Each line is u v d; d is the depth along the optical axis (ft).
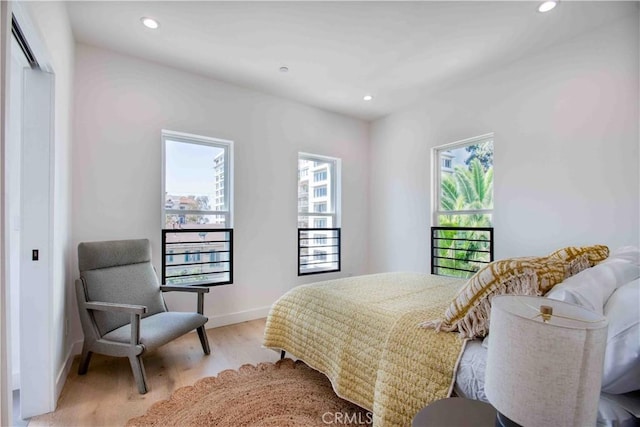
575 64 8.22
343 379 5.56
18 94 6.39
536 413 2.35
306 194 13.37
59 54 6.56
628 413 3.20
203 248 10.72
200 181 10.85
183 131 10.18
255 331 10.25
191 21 7.67
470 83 10.78
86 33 8.15
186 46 8.80
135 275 8.39
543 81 8.87
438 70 10.08
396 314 5.49
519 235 9.41
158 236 9.77
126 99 9.23
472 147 11.12
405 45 8.68
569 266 4.89
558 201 8.53
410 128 13.04
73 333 8.26
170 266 10.06
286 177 12.46
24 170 5.89
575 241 8.18
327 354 6.12
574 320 2.56
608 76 7.63
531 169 9.12
